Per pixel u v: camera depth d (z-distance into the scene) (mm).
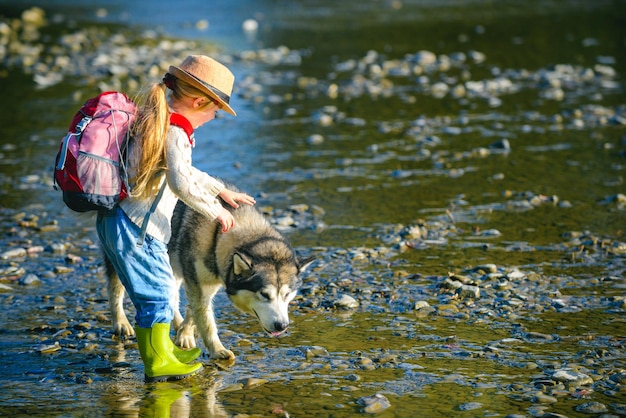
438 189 15016
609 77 24891
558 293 10148
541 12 38000
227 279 8469
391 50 29609
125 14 38969
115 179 7312
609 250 11680
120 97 7566
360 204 14219
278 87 24094
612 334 8883
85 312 9828
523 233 12586
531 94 22969
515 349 8531
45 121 20141
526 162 16625
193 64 7660
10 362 8367
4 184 15508
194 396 7527
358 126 19781
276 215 13578
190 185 7449
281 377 7941
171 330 9883
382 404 7223
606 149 17406
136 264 7605
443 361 8250
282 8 40969
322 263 11438
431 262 11414
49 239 12578
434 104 21953
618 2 40500
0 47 28984
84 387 7754
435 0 43375
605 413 7039
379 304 9953
